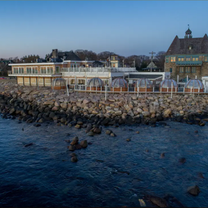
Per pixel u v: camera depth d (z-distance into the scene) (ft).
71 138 78.38
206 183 50.60
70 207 42.65
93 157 63.46
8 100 142.31
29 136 81.15
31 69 197.57
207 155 65.10
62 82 162.09
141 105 110.11
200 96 127.75
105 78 164.04
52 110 113.50
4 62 429.79
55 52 214.48
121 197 45.52
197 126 92.53
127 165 58.85
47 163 59.88
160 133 83.87
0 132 86.43
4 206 42.70
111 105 110.63
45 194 46.50
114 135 80.33
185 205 43.04
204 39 233.76
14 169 56.70
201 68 228.63
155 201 43.42
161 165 58.90
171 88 126.41
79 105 113.19
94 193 46.85
